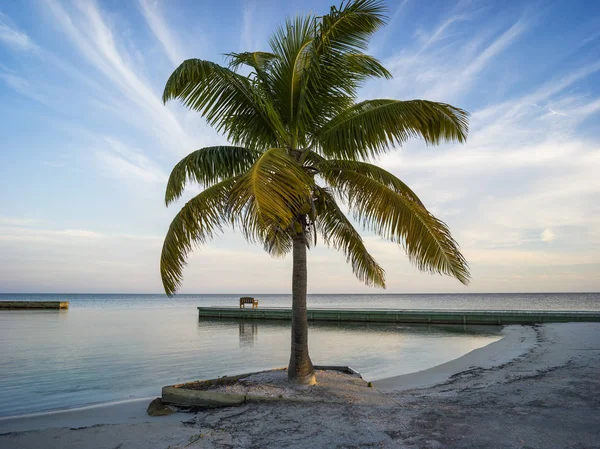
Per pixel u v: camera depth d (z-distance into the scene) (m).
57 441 5.23
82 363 13.59
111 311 52.34
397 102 6.48
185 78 6.62
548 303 77.12
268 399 6.48
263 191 4.51
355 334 23.58
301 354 7.44
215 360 14.25
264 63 7.80
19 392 9.61
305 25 6.82
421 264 6.12
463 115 6.27
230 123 7.44
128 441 5.07
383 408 5.95
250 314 36.09
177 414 6.44
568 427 4.82
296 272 7.61
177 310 56.50
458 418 5.34
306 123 7.20
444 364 11.70
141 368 12.67
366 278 8.64
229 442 4.77
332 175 7.40
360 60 7.00
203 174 7.25
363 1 6.09
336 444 4.49
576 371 8.50
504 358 11.70
